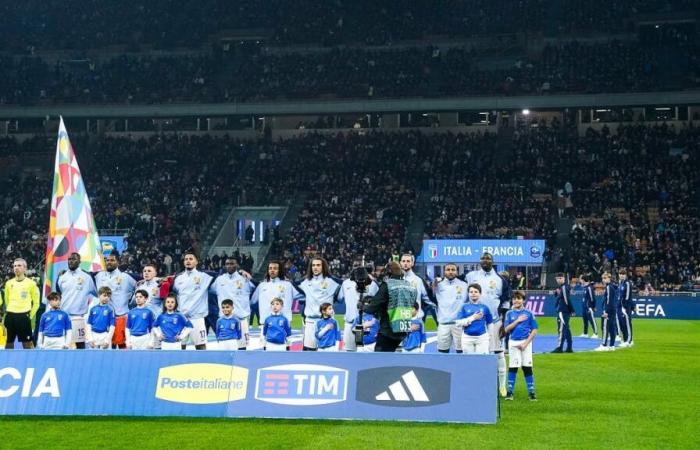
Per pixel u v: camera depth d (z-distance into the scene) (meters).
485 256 18.11
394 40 70.81
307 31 72.12
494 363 13.94
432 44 70.25
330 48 71.50
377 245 53.19
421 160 61.94
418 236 54.97
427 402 13.89
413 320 17.44
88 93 67.75
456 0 71.94
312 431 13.07
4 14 75.50
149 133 70.25
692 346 29.17
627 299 29.14
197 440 12.49
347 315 18.55
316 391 14.14
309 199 60.12
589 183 57.38
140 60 72.38
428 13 71.75
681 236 50.88
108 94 67.94
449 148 62.59
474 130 66.31
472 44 69.75
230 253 56.78
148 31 73.88
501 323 18.06
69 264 19.92
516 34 69.00
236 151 65.69
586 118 64.62
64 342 18.81
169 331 18.36
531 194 57.22
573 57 64.38
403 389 13.99
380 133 65.25
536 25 68.56
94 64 72.75
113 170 64.56
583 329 37.19
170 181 62.78
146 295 18.86
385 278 16.77
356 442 12.27
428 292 17.53
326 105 64.38
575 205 55.38
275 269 18.91
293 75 68.19
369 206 57.88
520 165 59.19
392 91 64.56
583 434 12.99
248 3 74.56
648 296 45.75
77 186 24.00
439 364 14.03
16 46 73.75
